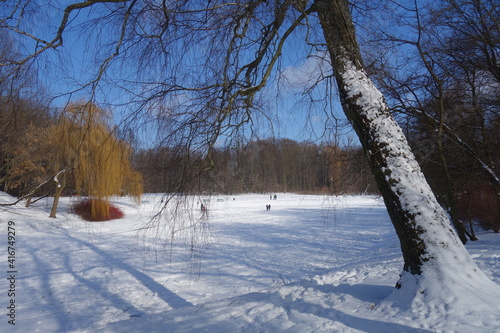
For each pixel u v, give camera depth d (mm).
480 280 4258
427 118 9367
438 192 12102
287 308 5094
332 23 5207
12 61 4406
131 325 5484
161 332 5027
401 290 4496
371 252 14453
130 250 16219
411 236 4473
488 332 3492
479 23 8492
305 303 5094
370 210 38719
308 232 23750
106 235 19938
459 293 4066
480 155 11211
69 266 13664
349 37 5191
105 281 11672
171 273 12430
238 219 32562
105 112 5172
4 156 19953
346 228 25281
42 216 24391
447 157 11578
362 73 5105
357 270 8844
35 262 14281
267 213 38031
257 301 5629
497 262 7254
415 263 4469
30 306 9375
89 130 5059
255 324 4707
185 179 4969
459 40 8945
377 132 4773
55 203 24500
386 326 3975
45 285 11195
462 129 10664
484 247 9859
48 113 5234
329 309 4738
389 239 17984
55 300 9867
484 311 3840
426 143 10750
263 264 14031
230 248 17734
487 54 8742
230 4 5371
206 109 5070
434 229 4418
